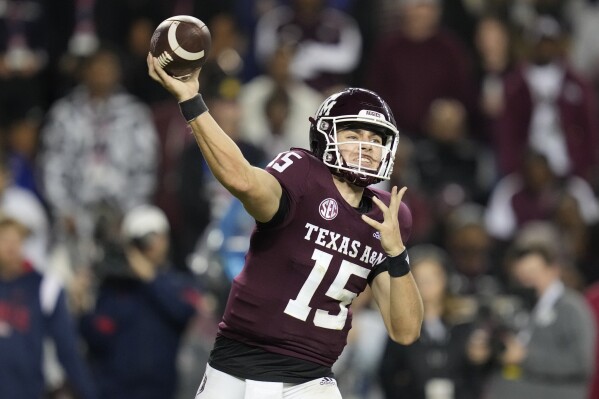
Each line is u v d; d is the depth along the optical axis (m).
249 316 18.05
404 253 18.22
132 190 40.19
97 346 31.55
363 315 31.36
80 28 45.19
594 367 29.53
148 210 32.34
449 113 41.97
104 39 45.31
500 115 43.62
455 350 29.50
